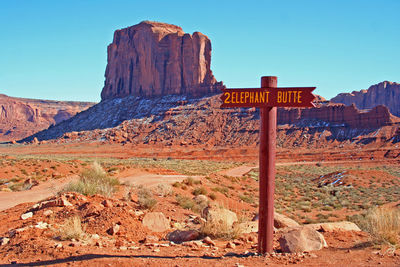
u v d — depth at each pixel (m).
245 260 6.99
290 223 12.50
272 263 6.73
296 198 39.38
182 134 159.50
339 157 118.12
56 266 6.64
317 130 145.12
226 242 9.28
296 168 95.38
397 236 8.12
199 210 17.59
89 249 7.89
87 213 11.27
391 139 127.94
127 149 147.75
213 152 134.75
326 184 57.50
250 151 133.00
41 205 12.56
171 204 18.27
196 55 195.88
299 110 157.00
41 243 8.25
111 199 14.02
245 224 11.03
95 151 144.88
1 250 8.23
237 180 47.59
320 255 7.25
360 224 11.01
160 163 85.25
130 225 10.56
